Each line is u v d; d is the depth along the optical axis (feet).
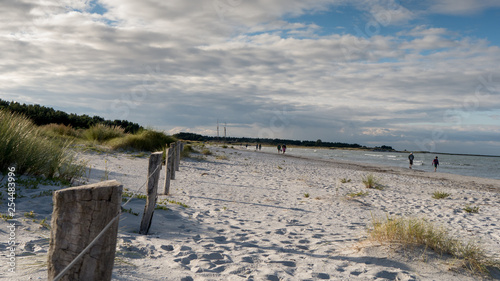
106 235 4.62
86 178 24.20
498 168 120.16
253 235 15.29
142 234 13.64
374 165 97.86
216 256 11.24
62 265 4.63
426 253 11.74
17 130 20.24
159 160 14.47
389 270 10.41
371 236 13.80
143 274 8.73
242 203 24.30
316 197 28.60
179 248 11.88
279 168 59.41
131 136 58.03
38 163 20.56
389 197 31.78
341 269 10.54
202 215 19.08
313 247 13.48
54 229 4.64
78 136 57.26
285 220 19.52
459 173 90.53
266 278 9.43
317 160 107.86
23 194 16.34
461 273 10.50
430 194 35.94
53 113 91.25
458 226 19.65
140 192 22.65
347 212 23.21
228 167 52.65
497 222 21.26
